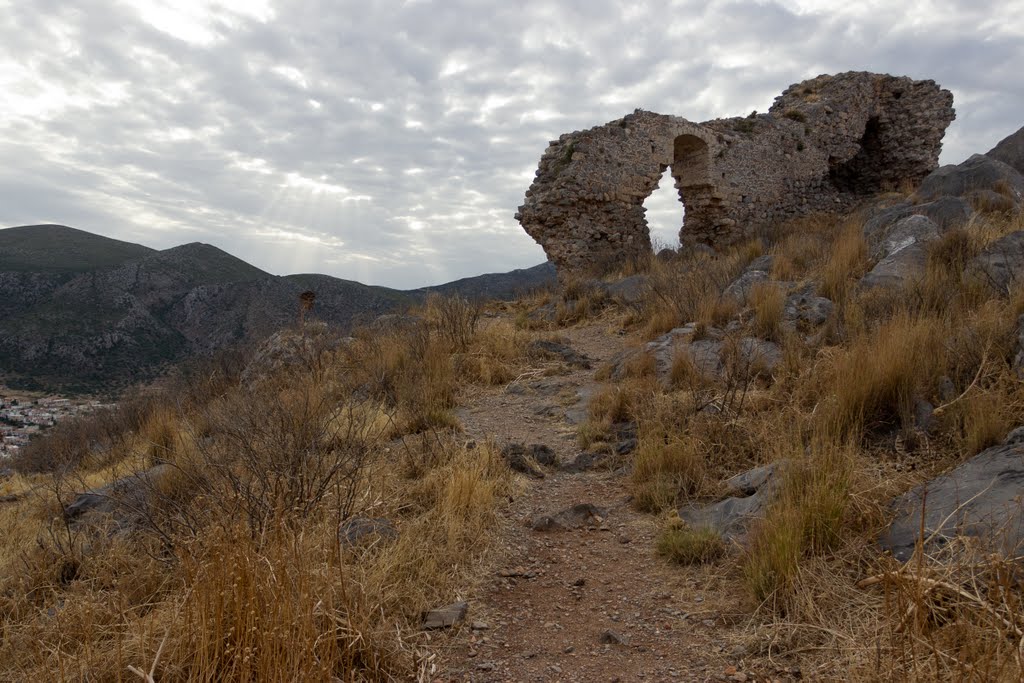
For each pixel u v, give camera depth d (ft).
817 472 13.91
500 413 26.53
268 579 9.87
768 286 31.91
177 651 9.71
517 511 16.88
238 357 40.98
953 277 25.80
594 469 19.84
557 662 10.73
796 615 10.93
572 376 30.60
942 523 10.67
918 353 18.28
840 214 65.26
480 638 11.47
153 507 15.30
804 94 74.13
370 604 11.25
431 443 20.34
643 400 22.75
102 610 11.44
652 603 12.50
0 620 12.74
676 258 53.83
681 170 64.75
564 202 55.93
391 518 15.43
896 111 73.46
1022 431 14.14
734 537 13.87
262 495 13.80
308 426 17.52
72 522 18.38
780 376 22.22
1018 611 8.95
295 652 8.93
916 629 8.83
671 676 10.11
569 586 13.46
